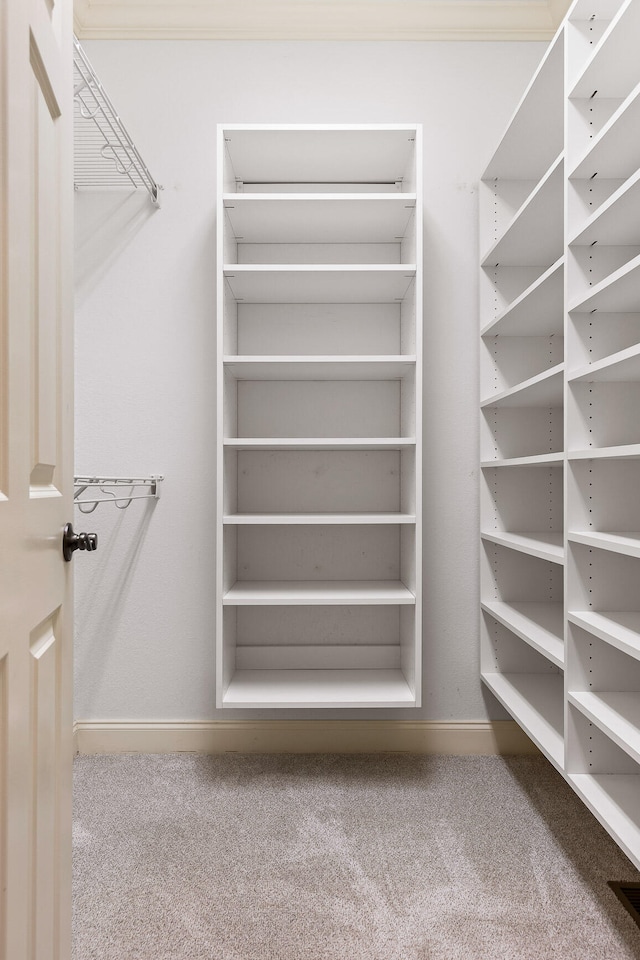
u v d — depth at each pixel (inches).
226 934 55.2
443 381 94.5
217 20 92.0
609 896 60.2
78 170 92.7
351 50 93.2
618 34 51.5
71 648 42.7
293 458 95.3
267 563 95.3
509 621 81.0
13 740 31.0
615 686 61.4
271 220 87.1
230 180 87.7
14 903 31.0
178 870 64.2
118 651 93.3
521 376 92.8
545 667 92.7
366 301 95.0
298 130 79.5
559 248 84.7
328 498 95.3
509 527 93.0
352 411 96.0
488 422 92.7
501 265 92.0
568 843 69.0
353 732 93.3
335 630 95.3
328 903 59.2
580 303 58.9
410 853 67.1
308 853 67.1
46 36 36.5
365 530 95.8
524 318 82.2
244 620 95.0
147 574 93.6
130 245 93.3
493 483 92.8
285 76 92.9
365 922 56.7
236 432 95.0
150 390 93.5
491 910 58.2
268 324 95.4
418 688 81.3
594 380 60.7
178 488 93.6
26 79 32.6
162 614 93.5
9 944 30.2
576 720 61.4
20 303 31.9
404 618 91.0
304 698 81.9
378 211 84.3
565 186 61.3
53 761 38.6
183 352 93.6
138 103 92.7
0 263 29.6
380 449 95.2
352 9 91.4
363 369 86.9
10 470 30.8
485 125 93.6
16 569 31.6
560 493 93.2
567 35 60.7
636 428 61.2
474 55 93.4
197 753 92.6
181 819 74.0
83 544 41.5
